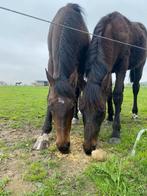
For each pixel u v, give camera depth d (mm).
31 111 2217
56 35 1317
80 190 992
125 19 1598
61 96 1104
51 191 983
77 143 1353
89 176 1058
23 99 3188
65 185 1018
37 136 1438
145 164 1129
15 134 1524
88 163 1158
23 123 1760
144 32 1911
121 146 1334
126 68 1501
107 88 1214
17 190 998
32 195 959
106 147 1320
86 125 1139
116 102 1435
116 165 1117
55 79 1151
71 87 1128
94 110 1129
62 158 1201
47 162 1169
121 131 1594
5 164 1163
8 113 2098
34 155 1238
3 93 4078
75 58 1332
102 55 1225
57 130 1098
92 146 1141
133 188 984
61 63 1181
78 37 1366
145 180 1033
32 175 1070
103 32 1369
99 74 1175
